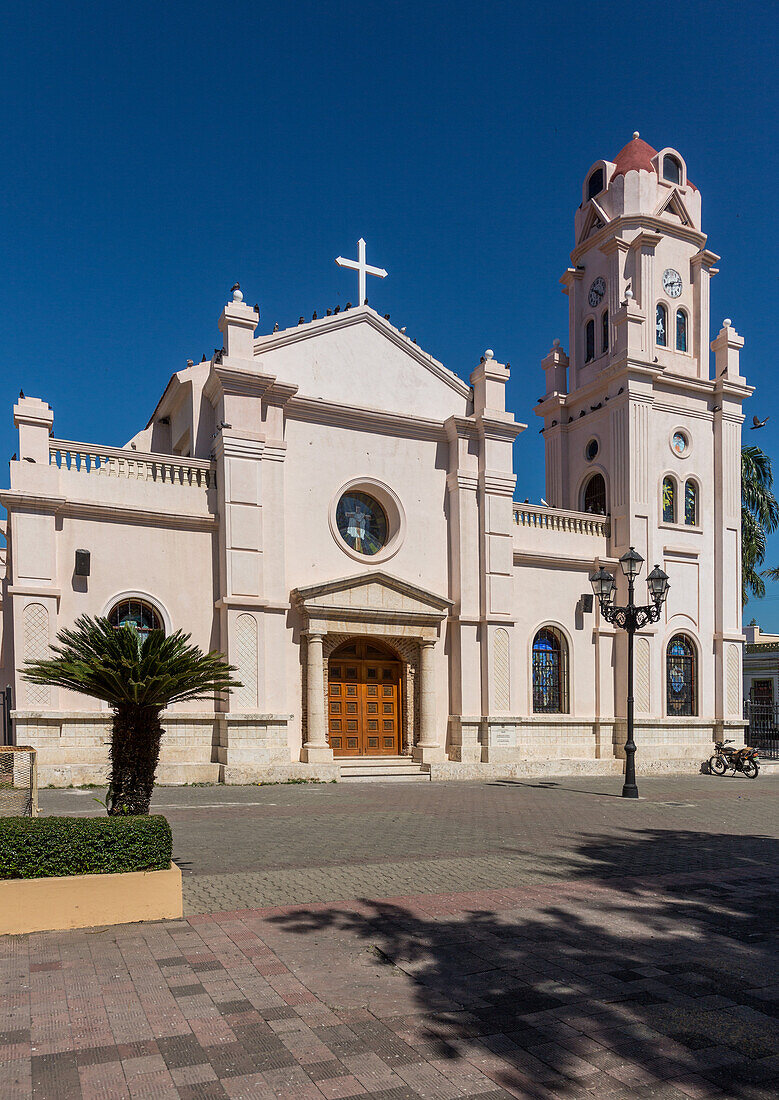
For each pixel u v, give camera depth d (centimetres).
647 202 2750
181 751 1820
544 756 2330
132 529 1820
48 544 1705
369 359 2195
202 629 1872
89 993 553
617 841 1188
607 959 645
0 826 723
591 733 2433
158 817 782
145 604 1823
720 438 2738
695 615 2628
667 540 2588
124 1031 495
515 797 1688
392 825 1266
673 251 2783
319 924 721
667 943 691
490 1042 490
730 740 2602
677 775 2347
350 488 2127
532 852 1080
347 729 2098
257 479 1916
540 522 2447
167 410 2375
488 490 2259
